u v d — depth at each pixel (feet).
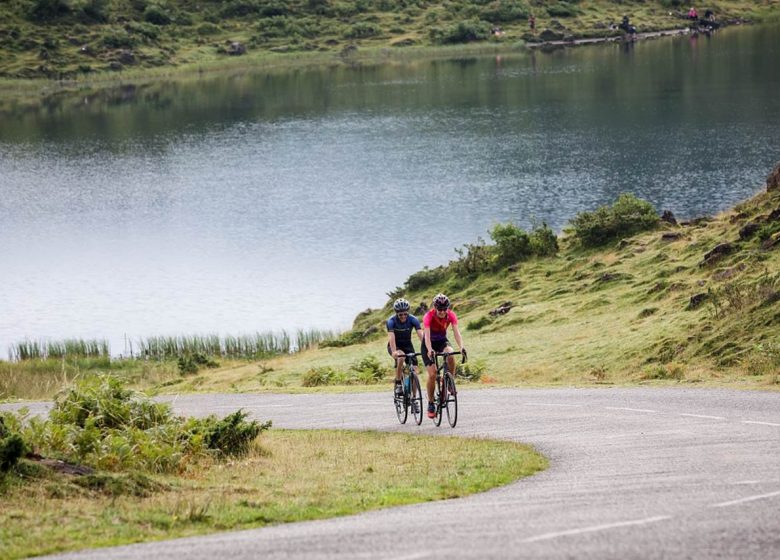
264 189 570.05
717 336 177.47
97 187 603.26
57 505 75.15
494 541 59.72
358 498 80.33
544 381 182.09
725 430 106.52
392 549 58.85
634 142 636.07
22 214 533.14
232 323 326.03
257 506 77.25
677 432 107.24
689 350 178.81
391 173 589.73
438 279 318.45
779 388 137.39
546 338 219.41
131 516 71.56
